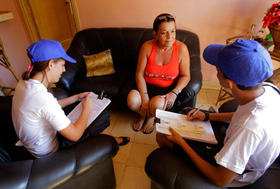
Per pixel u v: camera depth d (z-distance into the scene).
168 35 1.37
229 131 0.77
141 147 1.62
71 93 1.84
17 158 1.05
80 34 2.09
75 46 2.03
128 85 1.75
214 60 0.81
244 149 0.61
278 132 0.61
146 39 1.94
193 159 0.77
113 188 1.23
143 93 1.57
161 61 1.56
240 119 0.65
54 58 0.84
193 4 1.87
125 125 1.85
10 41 2.44
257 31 1.88
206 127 1.00
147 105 1.55
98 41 2.05
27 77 0.81
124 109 1.82
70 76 1.82
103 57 1.96
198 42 1.83
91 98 1.23
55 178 0.75
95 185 1.04
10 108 1.09
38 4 2.97
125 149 1.60
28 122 0.81
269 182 0.76
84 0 2.07
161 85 1.65
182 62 1.55
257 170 0.73
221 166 0.68
